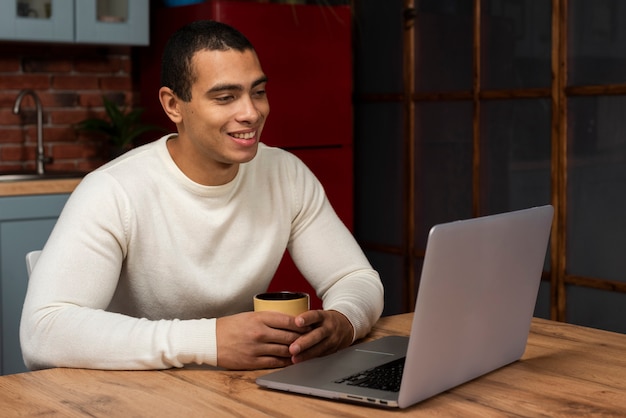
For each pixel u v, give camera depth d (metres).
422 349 1.22
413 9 3.92
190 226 1.74
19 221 3.20
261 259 1.83
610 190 3.21
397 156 4.07
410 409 1.25
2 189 3.15
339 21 3.87
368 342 1.59
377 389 1.29
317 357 1.52
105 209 1.64
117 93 4.04
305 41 3.76
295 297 1.58
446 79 3.80
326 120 3.86
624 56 3.12
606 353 1.55
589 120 3.26
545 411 1.24
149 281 1.75
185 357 1.44
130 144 4.08
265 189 1.85
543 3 3.38
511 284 1.42
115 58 4.02
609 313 3.25
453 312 1.28
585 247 3.32
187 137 1.68
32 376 1.42
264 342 1.46
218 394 1.32
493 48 3.59
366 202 4.27
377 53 4.13
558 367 1.46
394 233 4.12
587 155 3.28
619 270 3.20
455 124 3.78
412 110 3.97
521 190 3.53
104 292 1.61
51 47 3.85
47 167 3.89
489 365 1.42
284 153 1.96
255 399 1.29
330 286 1.87
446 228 1.22
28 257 1.78
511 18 3.51
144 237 1.70
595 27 3.21
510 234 1.38
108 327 1.47
